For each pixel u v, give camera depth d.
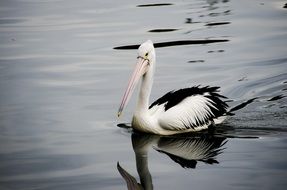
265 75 15.94
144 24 20.06
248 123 13.42
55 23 20.64
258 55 17.22
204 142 12.71
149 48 13.24
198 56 17.28
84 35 19.33
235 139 12.62
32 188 10.54
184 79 15.70
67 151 12.11
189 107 13.53
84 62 17.14
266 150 11.86
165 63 16.81
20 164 11.52
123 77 16.00
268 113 13.87
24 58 17.55
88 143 12.52
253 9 21.39
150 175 11.00
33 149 12.18
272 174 10.75
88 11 21.94
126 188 10.47
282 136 12.59
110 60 17.23
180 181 10.67
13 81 15.88
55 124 13.39
